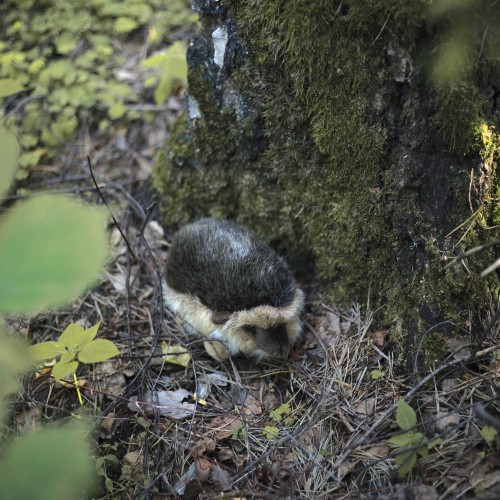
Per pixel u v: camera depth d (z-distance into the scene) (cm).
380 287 364
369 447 304
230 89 394
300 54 341
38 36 571
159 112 552
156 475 309
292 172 396
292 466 307
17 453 162
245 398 357
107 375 365
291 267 439
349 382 346
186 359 379
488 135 307
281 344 371
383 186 340
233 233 407
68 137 533
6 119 516
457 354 325
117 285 433
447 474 280
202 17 391
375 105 324
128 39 598
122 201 489
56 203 142
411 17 287
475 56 291
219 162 432
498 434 283
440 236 327
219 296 380
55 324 401
